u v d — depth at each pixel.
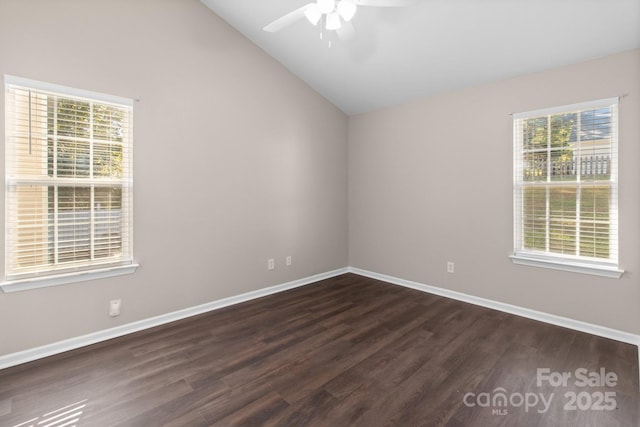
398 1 2.08
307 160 4.23
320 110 4.37
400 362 2.31
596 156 2.73
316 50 3.51
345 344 2.58
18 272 2.29
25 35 2.23
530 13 2.43
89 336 2.58
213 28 3.24
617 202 2.63
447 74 3.35
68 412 1.77
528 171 3.11
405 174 4.11
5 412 1.76
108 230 2.66
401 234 4.19
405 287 4.14
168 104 2.95
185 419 1.72
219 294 3.39
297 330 2.85
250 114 3.59
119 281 2.72
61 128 2.42
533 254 3.11
